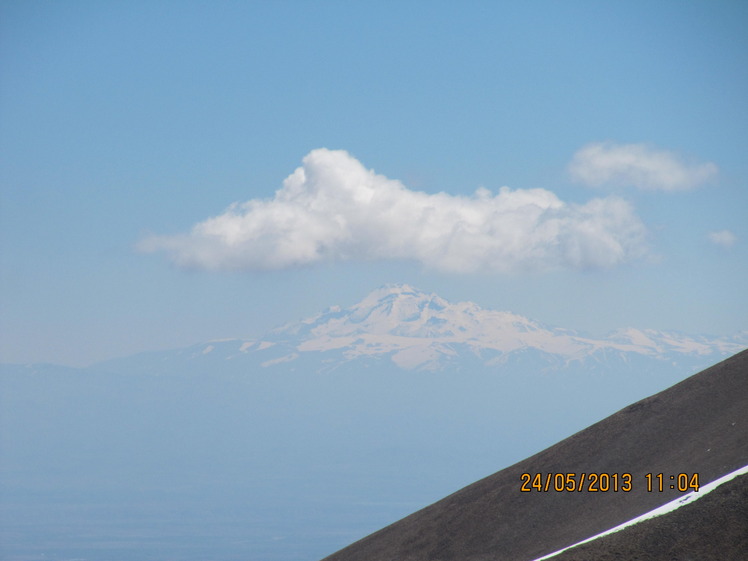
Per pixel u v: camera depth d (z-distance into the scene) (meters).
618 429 154.75
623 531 111.69
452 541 145.12
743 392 148.38
